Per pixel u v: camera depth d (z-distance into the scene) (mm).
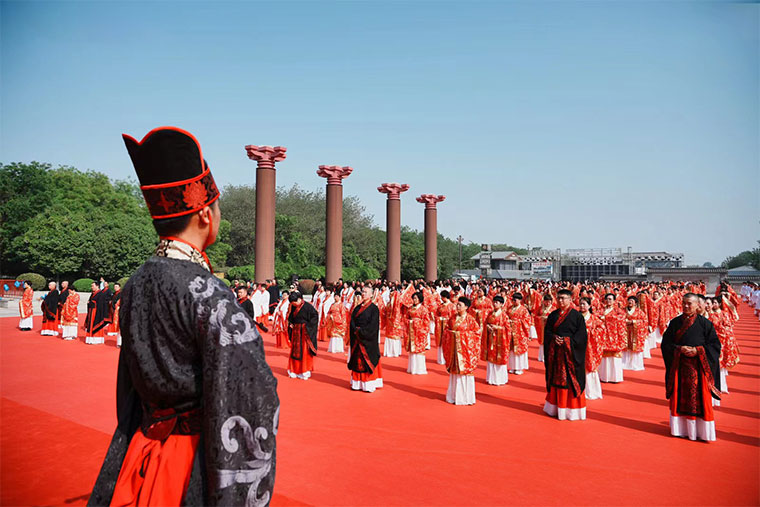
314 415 8133
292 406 8719
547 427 7621
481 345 11188
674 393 7234
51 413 7840
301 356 11094
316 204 55938
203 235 1816
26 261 38906
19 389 9609
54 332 17859
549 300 14094
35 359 13078
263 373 1508
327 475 5570
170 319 1554
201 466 1527
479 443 6812
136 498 1574
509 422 7871
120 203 49688
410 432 7273
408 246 54625
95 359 13094
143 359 1580
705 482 5523
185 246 1742
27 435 6688
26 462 5629
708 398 6992
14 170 43875
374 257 53312
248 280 37688
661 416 8328
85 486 4953
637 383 11133
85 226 38781
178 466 1548
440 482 5438
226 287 1668
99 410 8039
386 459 6129
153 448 1608
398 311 14656
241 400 1455
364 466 5875
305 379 11102
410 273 54031
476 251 106188
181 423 1585
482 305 12945
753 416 8398
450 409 8656
